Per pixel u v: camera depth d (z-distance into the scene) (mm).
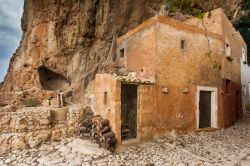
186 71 9336
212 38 10555
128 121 9281
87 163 5781
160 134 8328
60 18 14984
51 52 15320
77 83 14648
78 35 14766
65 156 6277
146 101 7977
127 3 13438
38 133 7574
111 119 7250
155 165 5762
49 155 6410
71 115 8484
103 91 8016
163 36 8711
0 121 7613
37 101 14062
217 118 10484
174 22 9117
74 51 15125
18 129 7402
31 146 7156
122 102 9555
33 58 15836
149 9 13898
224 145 7863
